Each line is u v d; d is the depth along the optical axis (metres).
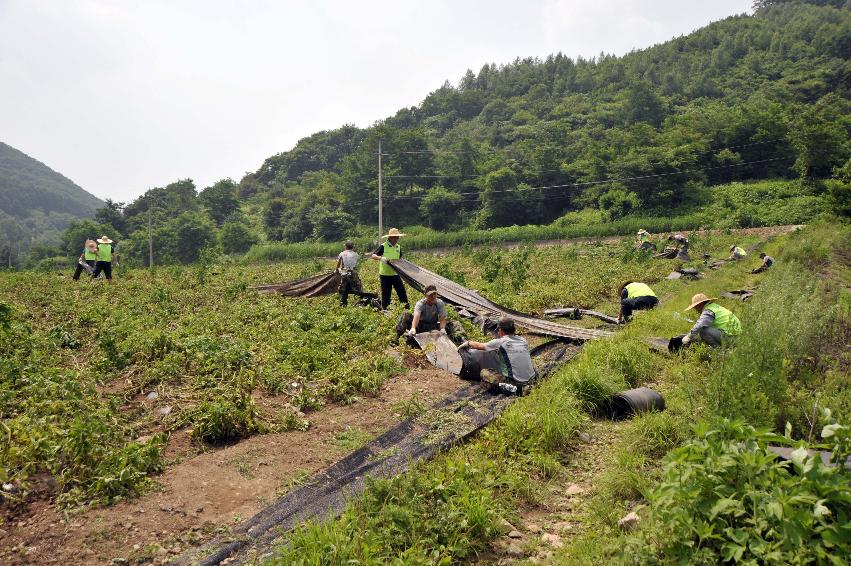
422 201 87.38
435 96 187.38
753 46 148.00
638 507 4.50
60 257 90.81
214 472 5.37
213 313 11.84
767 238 30.31
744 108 81.88
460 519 4.36
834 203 27.41
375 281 17.38
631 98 111.19
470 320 11.49
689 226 55.56
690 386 6.88
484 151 108.56
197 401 6.88
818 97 100.75
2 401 6.12
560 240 57.44
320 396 7.26
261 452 5.79
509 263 24.16
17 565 3.99
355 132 164.88
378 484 4.61
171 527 4.51
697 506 3.62
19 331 9.07
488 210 79.75
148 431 6.19
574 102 143.12
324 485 5.13
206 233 84.31
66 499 4.71
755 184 67.69
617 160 75.25
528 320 11.59
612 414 6.68
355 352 9.13
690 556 3.50
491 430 6.07
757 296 9.84
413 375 8.24
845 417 5.49
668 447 5.62
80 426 5.11
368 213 89.81
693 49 165.12
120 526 4.48
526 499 4.99
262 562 3.95
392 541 4.09
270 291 14.77
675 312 10.91
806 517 3.21
